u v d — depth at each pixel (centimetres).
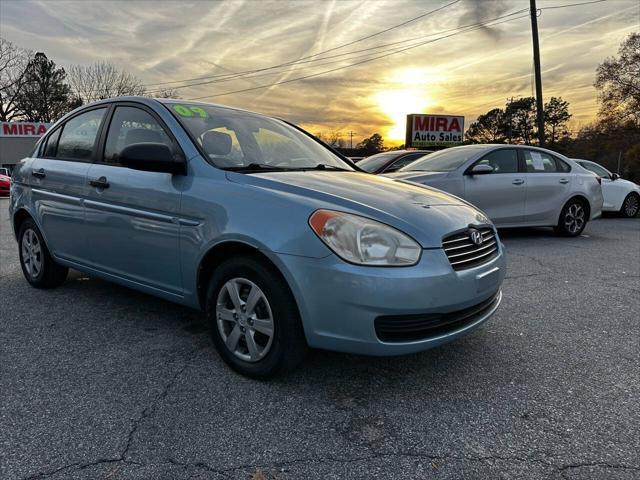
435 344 245
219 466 194
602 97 3831
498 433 219
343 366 285
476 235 271
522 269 544
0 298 411
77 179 364
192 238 280
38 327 343
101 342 317
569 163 795
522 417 233
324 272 231
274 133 371
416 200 279
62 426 220
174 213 290
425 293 232
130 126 345
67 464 194
